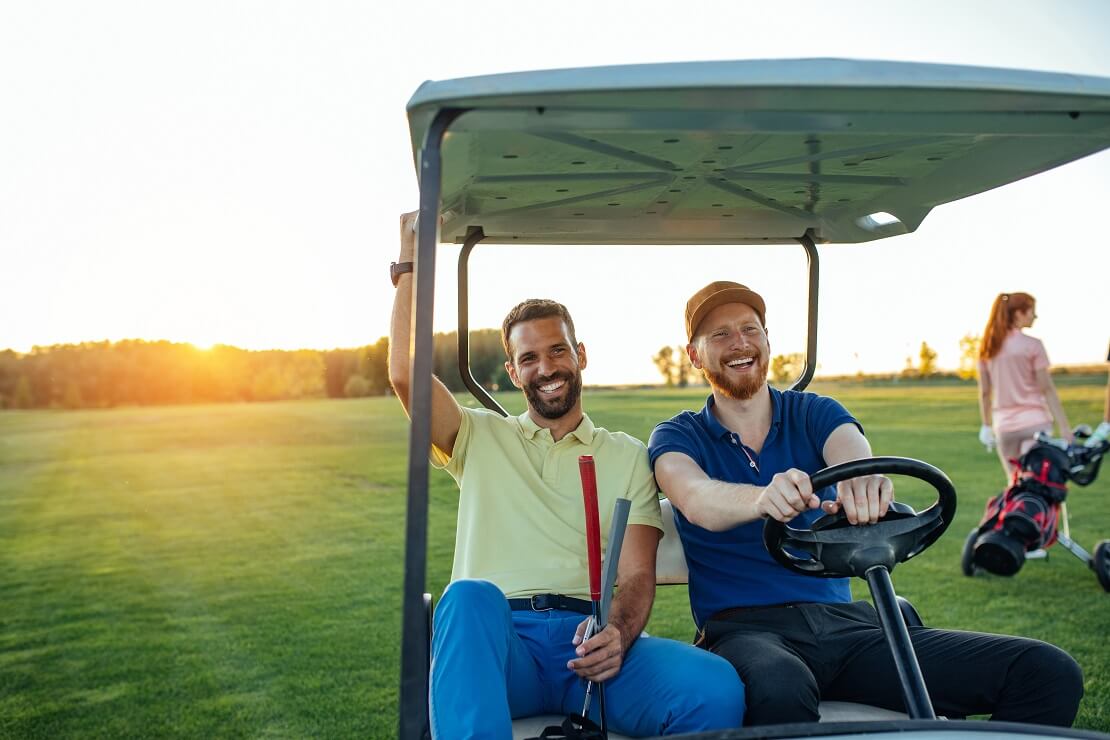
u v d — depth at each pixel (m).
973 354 22.50
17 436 20.62
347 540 9.07
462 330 2.76
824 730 1.62
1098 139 1.95
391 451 17.47
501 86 1.63
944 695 2.23
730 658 2.25
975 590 5.84
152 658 5.33
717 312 2.69
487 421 2.68
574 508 2.56
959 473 11.68
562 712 2.34
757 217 2.73
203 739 4.05
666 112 1.71
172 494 12.84
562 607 2.45
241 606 6.52
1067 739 1.64
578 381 2.67
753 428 2.72
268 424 22.34
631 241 2.80
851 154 2.10
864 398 22.38
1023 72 1.71
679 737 1.59
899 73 1.67
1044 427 6.39
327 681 4.76
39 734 4.21
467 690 1.97
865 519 2.09
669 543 2.75
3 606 6.79
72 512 11.55
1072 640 4.77
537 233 2.72
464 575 2.54
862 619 2.45
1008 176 2.27
